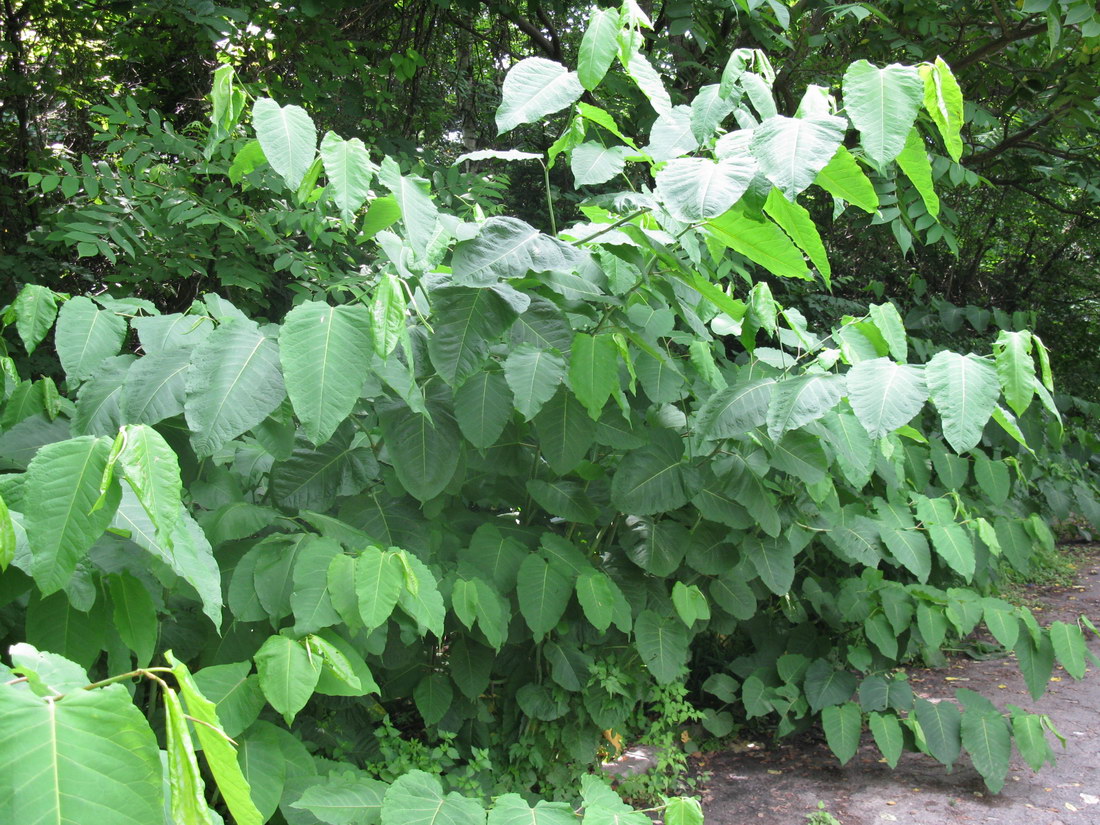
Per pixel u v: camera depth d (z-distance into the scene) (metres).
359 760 3.09
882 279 11.79
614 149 3.16
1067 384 13.27
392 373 2.48
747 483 3.46
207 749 1.05
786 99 7.81
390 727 3.09
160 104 7.05
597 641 3.56
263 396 2.12
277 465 2.88
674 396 3.41
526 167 9.79
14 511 1.63
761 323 3.02
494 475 3.53
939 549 3.86
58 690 1.10
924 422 6.13
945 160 6.12
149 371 2.24
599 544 3.75
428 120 8.64
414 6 8.32
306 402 2.03
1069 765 3.90
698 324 3.12
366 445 3.14
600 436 3.26
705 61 7.78
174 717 0.97
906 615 3.89
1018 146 8.30
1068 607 6.62
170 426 2.52
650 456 3.34
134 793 0.98
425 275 2.64
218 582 1.63
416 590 2.33
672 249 3.12
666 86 6.96
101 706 1.01
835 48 8.45
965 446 2.44
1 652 2.18
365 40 7.99
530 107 2.61
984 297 13.87
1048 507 6.50
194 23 5.91
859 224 9.40
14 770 0.93
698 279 2.88
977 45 8.09
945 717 3.70
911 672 5.26
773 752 4.12
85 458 1.46
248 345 2.20
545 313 2.83
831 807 3.53
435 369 2.52
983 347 8.53
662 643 3.54
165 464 1.37
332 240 5.03
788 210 2.33
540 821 2.24
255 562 2.51
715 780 3.82
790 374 3.53
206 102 6.11
